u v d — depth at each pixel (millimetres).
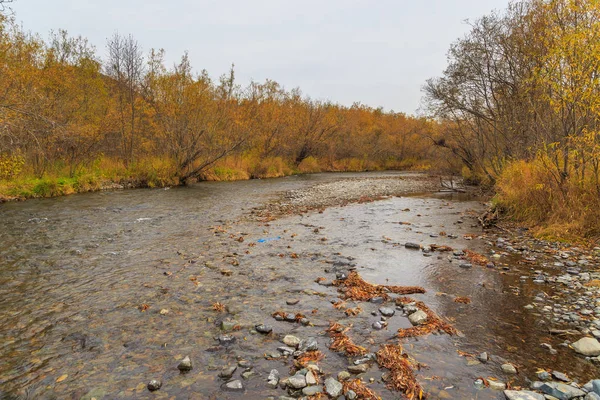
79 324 5828
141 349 5078
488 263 8750
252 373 4461
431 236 11945
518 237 11422
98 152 27953
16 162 19438
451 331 5438
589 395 3756
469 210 17672
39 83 22016
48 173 23406
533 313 6059
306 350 4980
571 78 10398
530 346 5012
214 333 5535
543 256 9328
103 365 4688
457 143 32688
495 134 24156
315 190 26875
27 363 4734
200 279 7902
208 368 4602
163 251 10125
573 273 7969
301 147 49188
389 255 9703
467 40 23172
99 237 11695
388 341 5199
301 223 14266
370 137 61500
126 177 27000
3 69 18828
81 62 27422
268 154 44406
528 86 17328
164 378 4391
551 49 10922
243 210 17422
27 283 7641
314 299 6801
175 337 5410
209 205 18922
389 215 16250
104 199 20406
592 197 10758
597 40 9625
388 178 39750
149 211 16797
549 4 11516
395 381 4195
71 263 9000
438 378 4285
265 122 42938
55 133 21203
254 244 10914
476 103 24719
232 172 36062
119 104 29156
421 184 32000
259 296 6961
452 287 7328
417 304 6387
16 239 11344
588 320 5711
